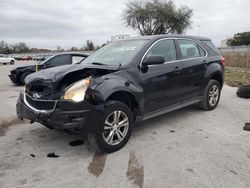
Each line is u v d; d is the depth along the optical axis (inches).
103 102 150.7
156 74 186.1
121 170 139.4
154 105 189.6
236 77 585.0
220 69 253.3
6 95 366.6
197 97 237.8
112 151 160.7
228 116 237.9
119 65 171.8
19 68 474.3
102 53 208.4
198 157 153.2
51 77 152.9
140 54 181.3
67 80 153.9
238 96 335.0
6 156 157.1
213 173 134.8
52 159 152.9
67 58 435.5
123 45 203.9
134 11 1918.1
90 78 150.2
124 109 163.2
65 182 128.3
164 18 1871.3
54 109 145.4
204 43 248.5
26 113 159.3
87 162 148.7
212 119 228.2
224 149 164.1
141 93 174.4
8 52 3174.2
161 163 146.3
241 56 1052.5
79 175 134.7
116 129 161.2
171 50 206.8
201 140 179.5
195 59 227.5
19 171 139.0
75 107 143.4
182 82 211.8
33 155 158.1
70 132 152.9
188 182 126.8
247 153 158.1
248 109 264.7
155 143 174.7
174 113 247.6
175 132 195.8
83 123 144.4
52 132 197.6
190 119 228.2
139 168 141.1
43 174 135.8
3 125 218.4
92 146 160.7
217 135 189.0
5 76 675.4
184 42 223.1
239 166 141.9
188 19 1900.8
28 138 186.2
